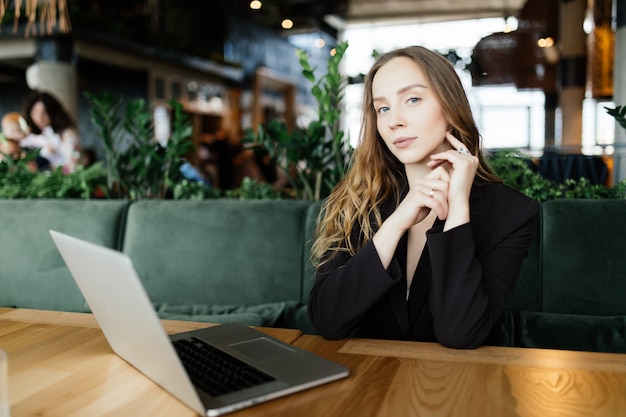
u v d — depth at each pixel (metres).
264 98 13.41
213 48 12.11
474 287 1.05
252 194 2.64
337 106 2.41
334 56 2.37
